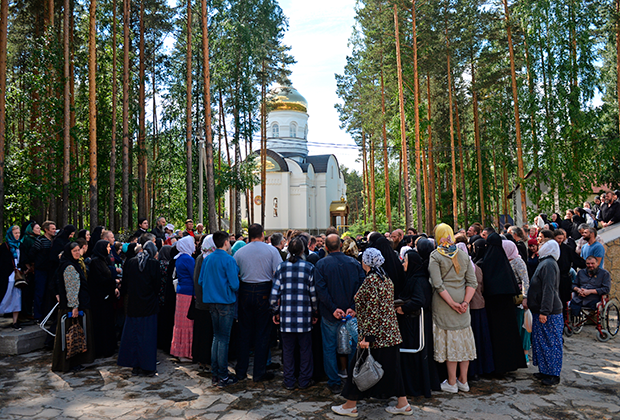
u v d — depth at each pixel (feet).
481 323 19.71
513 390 18.15
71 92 69.15
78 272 21.31
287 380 18.81
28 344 24.59
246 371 20.12
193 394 18.12
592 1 71.51
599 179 72.18
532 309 19.08
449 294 17.48
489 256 19.79
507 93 108.17
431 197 111.24
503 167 124.26
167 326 25.40
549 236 19.66
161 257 26.61
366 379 14.55
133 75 74.90
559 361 18.52
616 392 17.78
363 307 15.23
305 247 24.49
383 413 15.87
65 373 20.80
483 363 19.48
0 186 45.21
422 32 85.81
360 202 332.39
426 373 17.17
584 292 27.50
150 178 97.71
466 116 127.85
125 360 20.66
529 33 72.49
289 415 15.76
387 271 18.19
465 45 96.17
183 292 22.95
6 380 19.85
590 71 69.67
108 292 24.18
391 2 83.10
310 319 18.90
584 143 70.38
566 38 69.56
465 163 126.82
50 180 61.21
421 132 97.50
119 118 72.79
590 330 29.63
